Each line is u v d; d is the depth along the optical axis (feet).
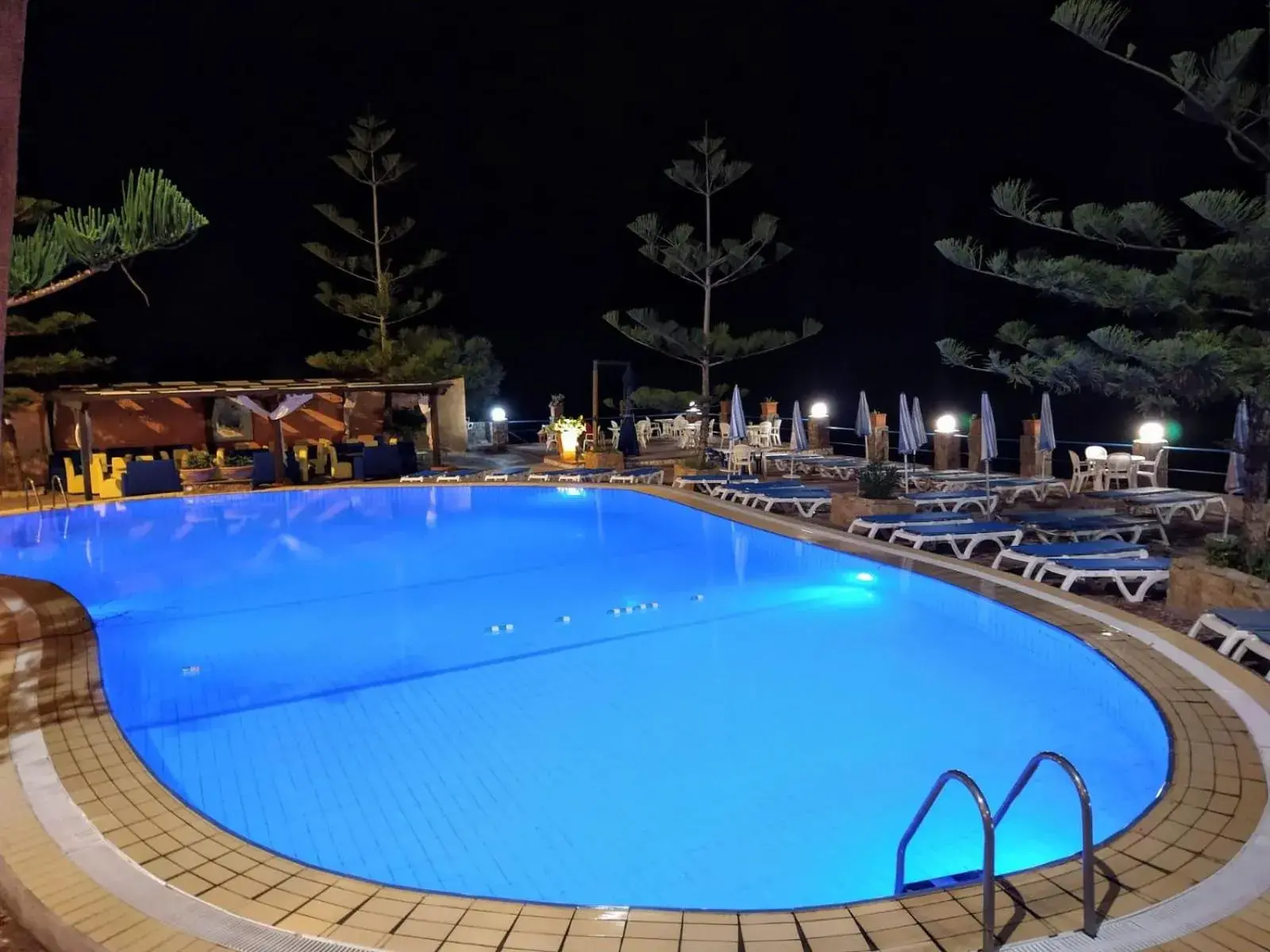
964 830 12.71
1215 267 18.72
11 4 5.41
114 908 8.90
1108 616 18.81
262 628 23.81
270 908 8.87
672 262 50.44
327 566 31.53
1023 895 8.77
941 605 22.72
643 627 23.27
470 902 8.93
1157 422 36.83
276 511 43.14
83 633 20.27
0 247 5.92
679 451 65.87
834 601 25.20
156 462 46.42
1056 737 15.72
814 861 12.10
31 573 30.83
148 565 32.01
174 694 18.94
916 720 16.72
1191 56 19.38
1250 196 19.60
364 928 8.53
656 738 16.24
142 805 11.30
